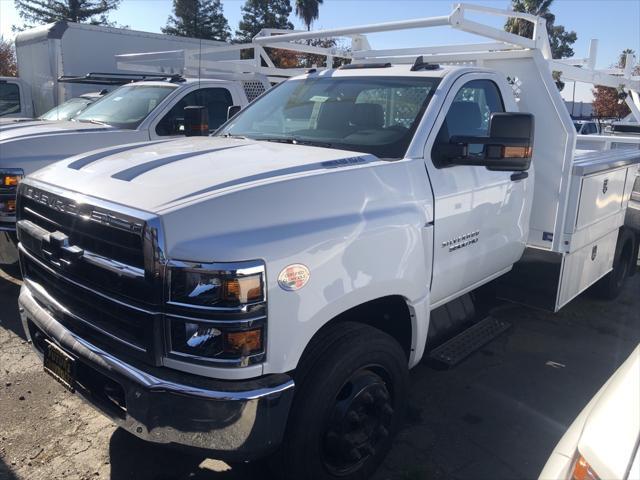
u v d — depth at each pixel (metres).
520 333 5.31
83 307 2.75
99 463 3.26
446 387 4.25
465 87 3.86
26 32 13.45
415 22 4.27
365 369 2.92
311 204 2.67
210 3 41.12
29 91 12.65
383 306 3.31
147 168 2.89
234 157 3.09
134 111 7.21
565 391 4.23
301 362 2.69
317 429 2.67
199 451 2.42
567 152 4.48
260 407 2.38
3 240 5.63
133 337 2.50
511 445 3.54
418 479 3.16
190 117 4.90
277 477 2.76
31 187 3.10
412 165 3.28
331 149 3.43
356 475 2.97
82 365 2.74
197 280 2.30
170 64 12.09
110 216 2.48
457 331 4.37
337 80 4.17
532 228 4.75
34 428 3.56
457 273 3.70
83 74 12.55
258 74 8.47
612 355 4.88
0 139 5.89
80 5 43.00
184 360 2.36
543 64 4.51
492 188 3.91
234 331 2.32
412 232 3.11
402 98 3.70
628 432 1.64
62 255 2.79
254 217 2.47
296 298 2.48
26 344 4.68
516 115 3.23
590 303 6.21
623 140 6.63
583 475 1.68
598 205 5.06
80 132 6.34
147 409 2.39
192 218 2.35
